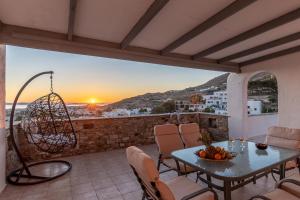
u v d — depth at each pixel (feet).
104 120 16.81
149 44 13.03
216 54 16.03
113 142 17.26
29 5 8.18
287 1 8.31
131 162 5.47
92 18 9.41
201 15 9.30
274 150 8.13
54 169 12.37
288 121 15.87
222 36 12.01
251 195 8.52
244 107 19.65
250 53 14.84
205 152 7.06
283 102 16.25
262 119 22.59
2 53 10.25
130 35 10.76
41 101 12.84
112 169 12.25
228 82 21.16
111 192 9.21
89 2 8.09
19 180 10.65
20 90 11.39
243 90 19.58
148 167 4.53
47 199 8.69
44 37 10.45
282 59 16.15
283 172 8.04
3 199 8.75
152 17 8.59
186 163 6.81
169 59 15.28
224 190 5.85
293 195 5.96
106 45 12.20
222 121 20.86
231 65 18.89
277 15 9.46
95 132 16.43
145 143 18.85
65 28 10.33
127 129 17.94
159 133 10.28
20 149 13.84
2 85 10.22
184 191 6.11
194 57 15.53
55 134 12.89
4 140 10.02
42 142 12.21
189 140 10.73
